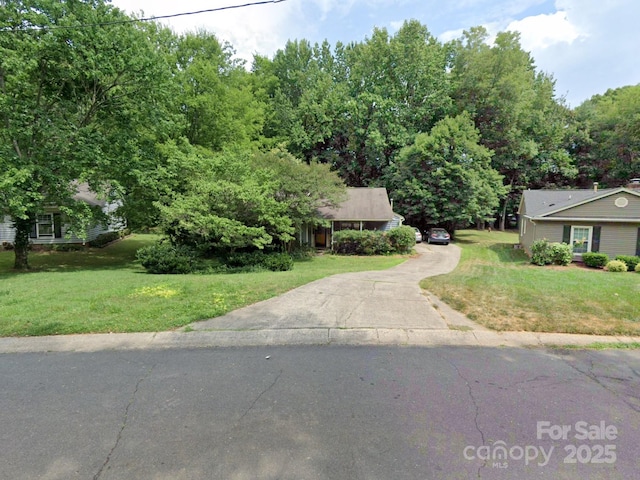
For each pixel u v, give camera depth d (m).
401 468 2.33
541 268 15.26
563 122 37.22
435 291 7.58
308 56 39.03
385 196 25.30
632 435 2.72
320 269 14.16
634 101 32.19
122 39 13.18
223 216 13.79
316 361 4.10
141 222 16.66
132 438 2.65
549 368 3.92
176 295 6.84
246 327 5.16
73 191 14.24
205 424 2.83
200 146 21.88
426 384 3.53
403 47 33.97
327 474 2.27
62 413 2.99
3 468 2.32
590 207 17.58
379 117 34.03
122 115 14.70
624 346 4.55
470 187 27.52
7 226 20.47
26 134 12.05
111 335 4.86
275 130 34.25
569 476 2.28
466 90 33.91
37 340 4.68
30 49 11.23
